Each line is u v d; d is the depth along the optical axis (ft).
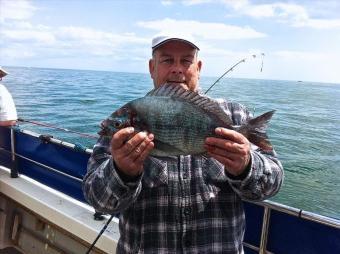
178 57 2.95
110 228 4.74
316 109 42.83
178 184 2.65
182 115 2.38
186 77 2.96
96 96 40.55
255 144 2.36
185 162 2.68
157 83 3.05
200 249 2.62
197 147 2.39
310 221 3.23
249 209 3.60
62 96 40.16
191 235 2.62
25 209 5.86
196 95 2.41
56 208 5.20
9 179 6.18
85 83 65.51
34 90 47.42
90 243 4.73
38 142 5.86
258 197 2.53
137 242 2.68
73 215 5.03
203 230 2.63
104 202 2.46
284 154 19.79
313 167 17.26
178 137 2.39
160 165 2.66
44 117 27.09
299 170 16.89
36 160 5.97
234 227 2.69
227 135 2.27
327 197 13.48
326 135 25.81
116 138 2.24
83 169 5.23
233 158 2.31
